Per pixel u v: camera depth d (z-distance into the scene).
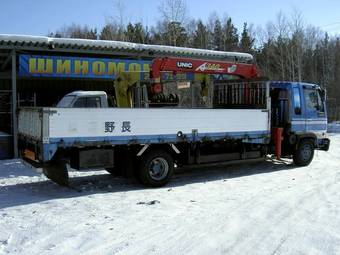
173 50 16.97
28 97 21.56
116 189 9.55
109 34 36.66
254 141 11.38
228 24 57.91
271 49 51.34
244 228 6.36
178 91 13.98
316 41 64.00
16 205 7.98
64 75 15.47
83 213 7.34
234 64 12.28
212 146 10.99
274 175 11.32
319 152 16.61
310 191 9.10
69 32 52.72
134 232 6.21
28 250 5.49
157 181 9.71
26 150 9.59
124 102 12.05
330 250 5.41
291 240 5.80
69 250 5.48
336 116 44.06
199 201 8.23
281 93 12.62
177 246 5.60
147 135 9.41
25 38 14.10
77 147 8.77
